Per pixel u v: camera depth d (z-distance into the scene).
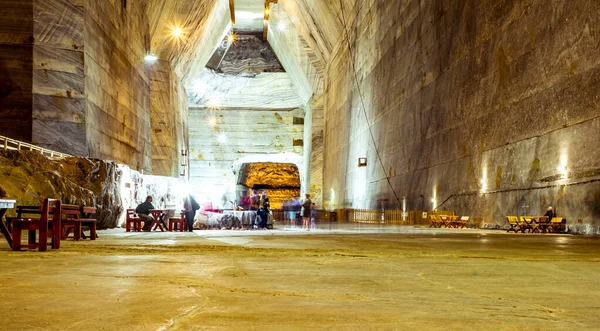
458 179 23.81
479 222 21.73
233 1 48.88
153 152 41.47
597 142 15.45
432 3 27.17
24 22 22.28
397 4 32.59
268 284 4.48
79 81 22.84
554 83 17.50
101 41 25.77
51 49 22.47
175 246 9.64
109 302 3.49
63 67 22.58
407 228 22.55
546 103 17.88
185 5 39.34
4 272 5.32
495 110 20.94
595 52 15.69
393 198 32.56
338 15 45.81
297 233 17.34
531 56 18.69
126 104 30.56
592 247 10.14
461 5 23.88
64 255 7.66
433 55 26.98
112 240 12.12
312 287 4.32
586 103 16.02
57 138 22.20
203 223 23.16
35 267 5.83
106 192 19.95
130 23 31.75
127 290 4.05
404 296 3.88
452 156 24.47
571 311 3.32
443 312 3.22
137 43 33.62
